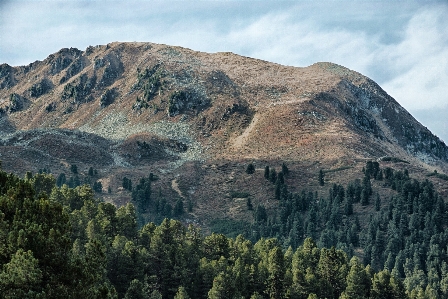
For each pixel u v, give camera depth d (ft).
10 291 158.30
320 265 409.49
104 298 181.37
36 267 163.73
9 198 187.52
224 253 406.82
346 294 372.99
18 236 172.35
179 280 353.72
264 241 487.61
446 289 492.95
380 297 409.49
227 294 332.39
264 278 381.40
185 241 405.59
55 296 166.40
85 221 369.91
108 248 330.54
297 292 371.35
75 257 179.83
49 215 186.70
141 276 334.44
